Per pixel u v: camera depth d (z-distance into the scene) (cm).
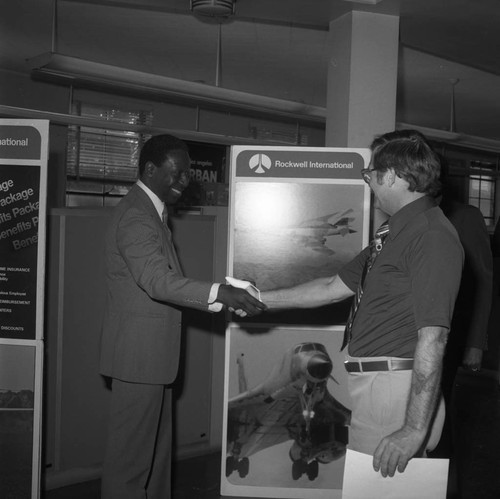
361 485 161
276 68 737
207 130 924
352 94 430
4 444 269
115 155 847
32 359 267
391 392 175
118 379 256
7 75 789
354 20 427
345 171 303
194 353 367
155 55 700
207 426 376
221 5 389
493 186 1341
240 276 306
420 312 162
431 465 159
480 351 290
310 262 305
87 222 324
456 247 167
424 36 509
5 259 265
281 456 312
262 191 305
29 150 262
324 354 310
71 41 655
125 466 259
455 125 1110
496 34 500
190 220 358
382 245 181
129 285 255
